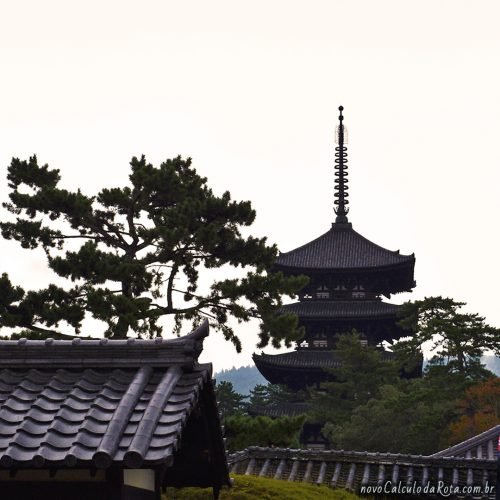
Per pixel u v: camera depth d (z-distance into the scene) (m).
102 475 14.64
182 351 15.60
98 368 15.62
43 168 77.19
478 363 130.62
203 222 74.06
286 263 144.25
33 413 14.24
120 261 69.56
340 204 154.38
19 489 14.60
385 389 119.56
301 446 122.12
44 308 67.50
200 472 18.70
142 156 77.06
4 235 74.06
